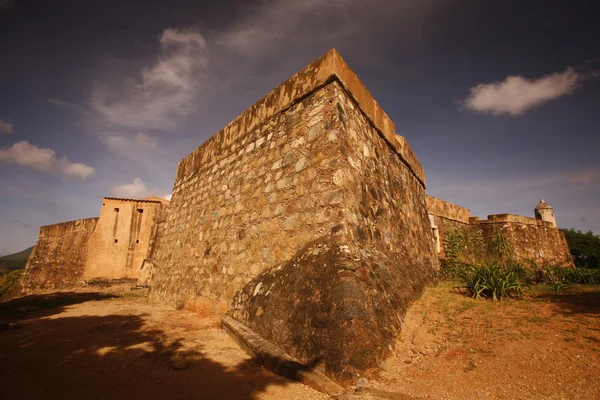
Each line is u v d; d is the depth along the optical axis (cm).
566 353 259
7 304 827
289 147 520
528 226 1465
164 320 557
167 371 306
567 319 338
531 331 313
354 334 280
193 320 551
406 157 788
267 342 347
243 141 667
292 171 496
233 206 633
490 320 360
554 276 627
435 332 344
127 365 322
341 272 334
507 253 866
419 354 299
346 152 451
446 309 416
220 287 588
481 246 1212
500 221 1379
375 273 386
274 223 500
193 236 780
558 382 221
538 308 391
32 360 332
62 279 1881
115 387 267
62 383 273
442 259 1073
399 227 628
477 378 242
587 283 614
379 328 305
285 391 259
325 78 488
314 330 305
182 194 943
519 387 222
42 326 512
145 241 1752
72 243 1978
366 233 456
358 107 539
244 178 623
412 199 794
